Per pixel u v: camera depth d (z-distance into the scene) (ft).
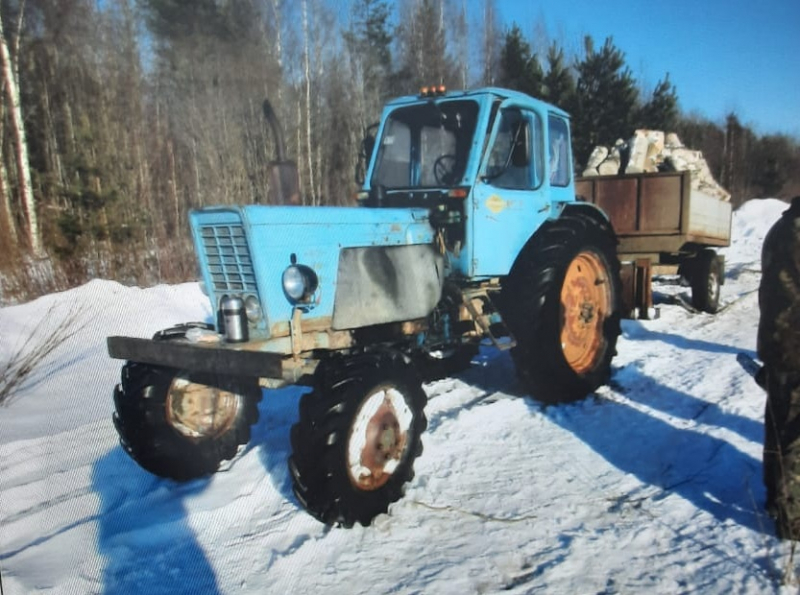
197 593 9.77
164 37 78.79
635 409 16.38
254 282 11.80
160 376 13.16
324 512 10.88
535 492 12.33
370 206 16.39
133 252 40.93
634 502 11.77
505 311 16.65
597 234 18.37
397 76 84.94
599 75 76.02
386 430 11.70
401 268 13.88
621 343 23.27
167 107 75.97
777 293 9.77
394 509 11.96
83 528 11.82
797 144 114.01
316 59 77.46
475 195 15.08
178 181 68.13
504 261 16.12
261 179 64.85
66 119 68.69
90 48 74.95
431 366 19.08
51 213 52.65
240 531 11.53
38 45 72.64
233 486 13.17
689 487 12.17
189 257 40.75
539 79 78.43
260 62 75.31
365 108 77.92
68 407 18.83
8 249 37.45
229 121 70.23
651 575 9.61
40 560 10.86
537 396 17.11
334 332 12.66
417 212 14.52
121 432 13.10
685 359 20.84
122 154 57.41
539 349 16.17
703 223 27.99
